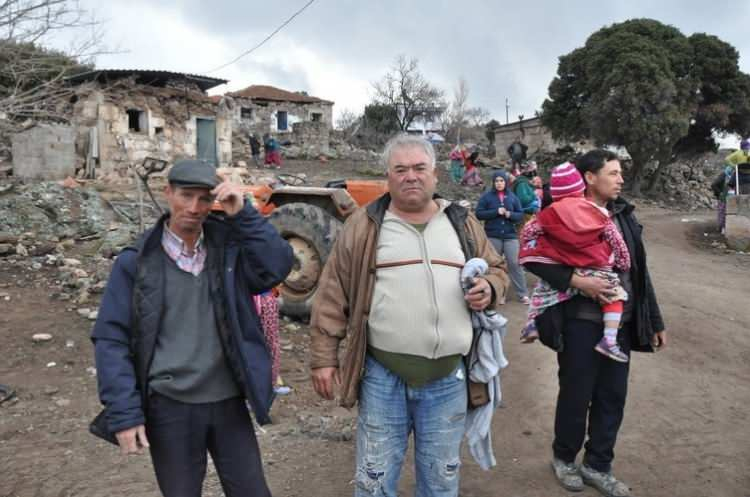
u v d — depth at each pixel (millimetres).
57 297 7098
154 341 2344
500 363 2809
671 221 17516
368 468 2717
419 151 2641
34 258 8539
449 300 2650
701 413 4789
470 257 2770
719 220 15281
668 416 4715
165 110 21312
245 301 2508
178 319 2393
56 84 8898
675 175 31234
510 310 7734
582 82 28828
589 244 3277
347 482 3750
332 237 6602
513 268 7934
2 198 10555
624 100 25156
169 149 21453
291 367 5633
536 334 3580
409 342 2617
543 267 3371
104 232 10078
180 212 2340
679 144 28828
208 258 2467
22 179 14258
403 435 2756
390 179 2684
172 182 2326
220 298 2439
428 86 50406
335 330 2785
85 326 6324
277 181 8312
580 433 3605
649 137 25359
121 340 2322
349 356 2713
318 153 33000
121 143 19578
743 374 5727
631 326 3543
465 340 2686
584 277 3301
